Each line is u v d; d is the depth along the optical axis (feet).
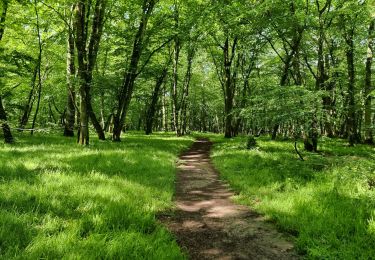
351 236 19.36
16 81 88.22
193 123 265.54
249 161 47.91
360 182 29.89
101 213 20.61
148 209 24.25
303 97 39.55
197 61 155.12
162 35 82.02
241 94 130.82
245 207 27.96
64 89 118.42
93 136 99.14
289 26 61.41
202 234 21.57
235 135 133.59
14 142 59.16
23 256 14.52
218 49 127.54
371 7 64.18
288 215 23.81
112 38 81.56
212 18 73.36
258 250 19.13
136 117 217.97
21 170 32.01
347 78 79.87
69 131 90.22
